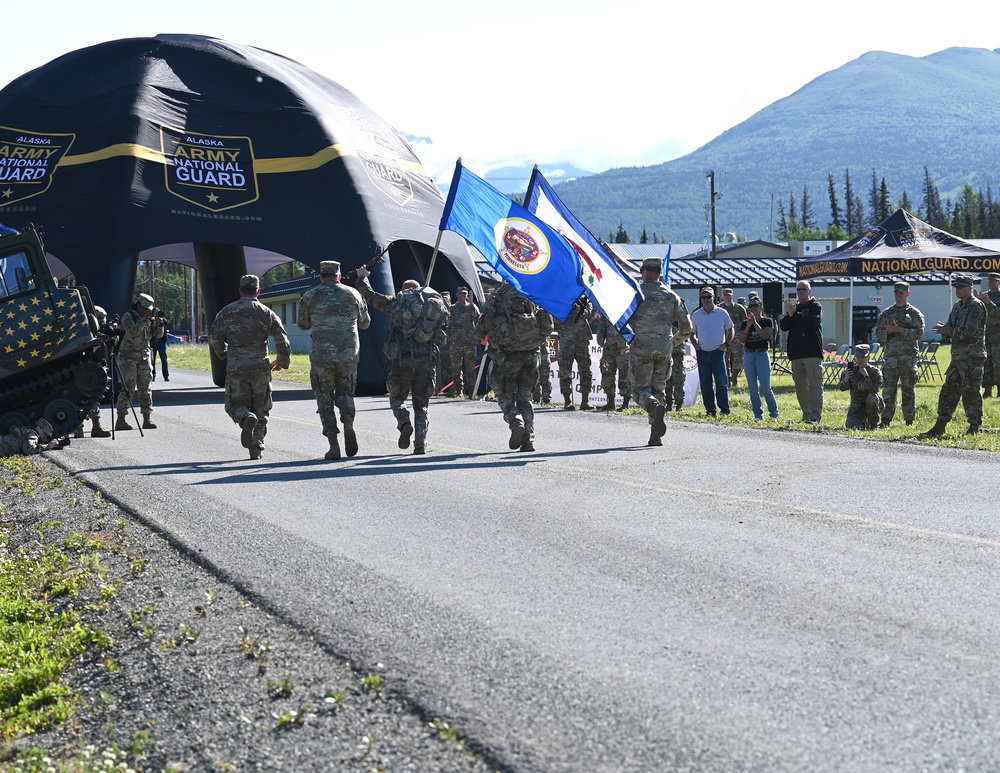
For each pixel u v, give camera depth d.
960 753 4.01
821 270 33.00
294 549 7.81
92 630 6.58
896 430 15.33
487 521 8.68
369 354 26.09
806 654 5.18
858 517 8.55
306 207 26.58
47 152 26.00
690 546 7.61
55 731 5.35
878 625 5.62
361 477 11.25
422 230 28.55
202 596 6.80
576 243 14.42
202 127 27.02
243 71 28.66
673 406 19.75
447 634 5.68
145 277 116.31
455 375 23.81
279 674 5.32
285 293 62.75
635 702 4.63
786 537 7.84
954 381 14.49
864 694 4.63
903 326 15.93
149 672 5.70
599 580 6.71
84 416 15.32
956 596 6.14
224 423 18.84
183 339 99.25
